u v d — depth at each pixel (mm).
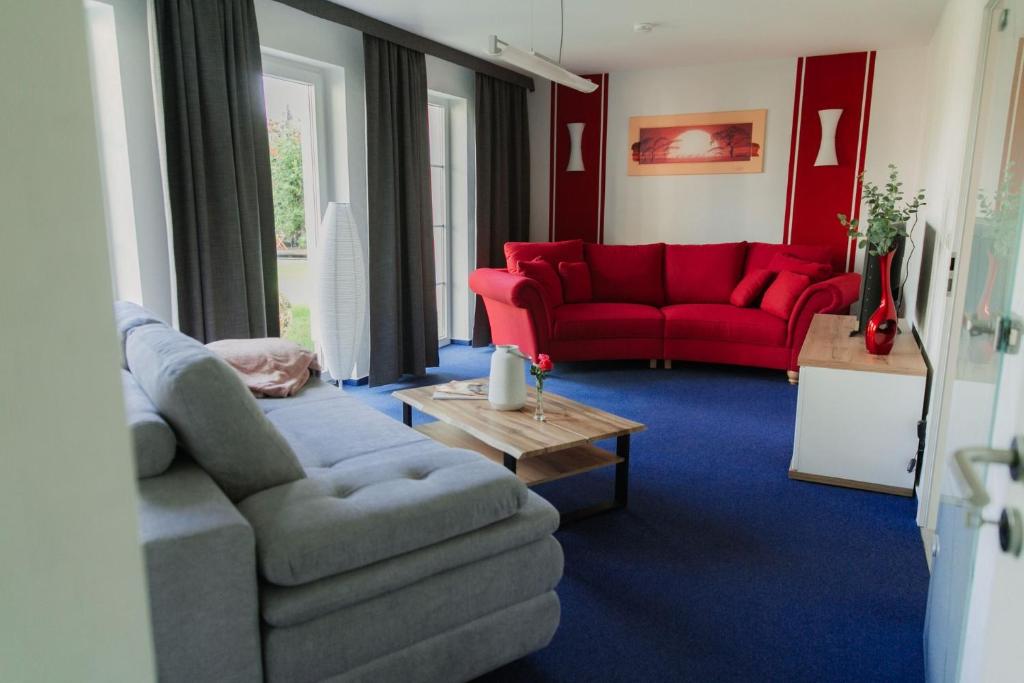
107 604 497
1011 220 1272
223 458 1595
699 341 5062
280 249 4340
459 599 1630
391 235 4629
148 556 1252
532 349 4973
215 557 1313
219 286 3432
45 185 439
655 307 5641
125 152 3166
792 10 4219
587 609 2104
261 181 3656
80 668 485
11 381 428
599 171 6258
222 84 3324
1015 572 861
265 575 1390
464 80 5480
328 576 1467
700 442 3596
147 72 3193
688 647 1923
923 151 4957
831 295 4598
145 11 3156
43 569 456
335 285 4004
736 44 5066
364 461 2084
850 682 1789
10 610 439
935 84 4422
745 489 3006
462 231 5828
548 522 1764
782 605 2131
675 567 2354
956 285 2480
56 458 457
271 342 3113
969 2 2930
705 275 5555
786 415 4062
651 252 5703
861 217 5473
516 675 1804
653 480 3100
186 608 1296
